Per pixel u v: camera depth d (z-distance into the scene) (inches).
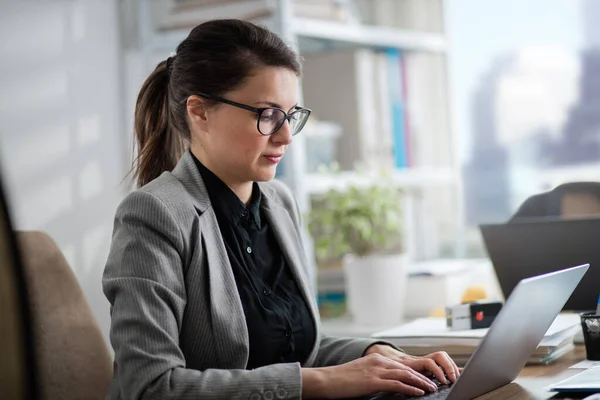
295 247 66.1
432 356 56.7
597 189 93.4
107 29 122.3
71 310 69.8
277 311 60.2
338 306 125.0
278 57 57.2
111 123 122.4
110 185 121.9
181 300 53.8
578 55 148.5
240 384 49.3
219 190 60.1
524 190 152.7
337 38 119.6
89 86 119.9
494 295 127.3
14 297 22.9
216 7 113.4
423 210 136.3
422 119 137.3
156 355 49.7
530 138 152.3
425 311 118.7
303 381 50.9
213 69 56.7
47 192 113.8
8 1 111.0
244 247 61.2
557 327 65.1
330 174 120.3
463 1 154.5
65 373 68.1
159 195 55.7
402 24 136.6
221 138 57.5
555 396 49.7
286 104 57.7
